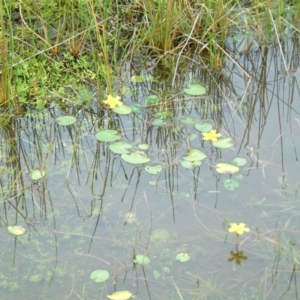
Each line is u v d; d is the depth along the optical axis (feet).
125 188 3.80
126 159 3.97
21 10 4.94
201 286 3.22
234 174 3.90
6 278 3.24
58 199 3.72
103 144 4.17
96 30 4.62
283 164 4.00
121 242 3.45
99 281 3.21
